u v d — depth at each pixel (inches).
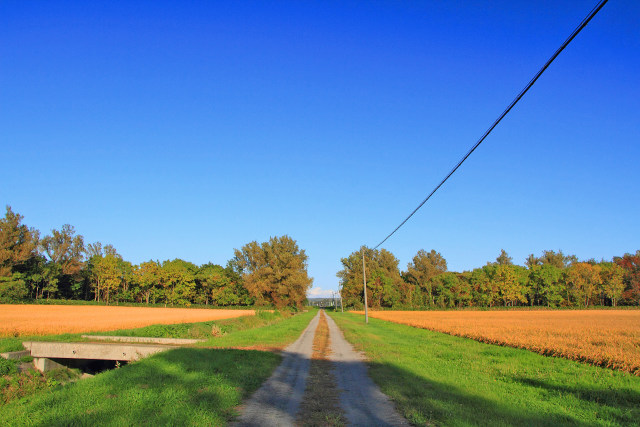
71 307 2955.2
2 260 3053.6
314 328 1611.7
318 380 490.0
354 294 4790.8
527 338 1011.9
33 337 954.7
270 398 389.1
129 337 965.2
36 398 390.3
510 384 491.2
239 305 4439.0
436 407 345.1
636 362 629.9
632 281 3939.5
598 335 1131.3
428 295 4943.4
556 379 536.7
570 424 318.3
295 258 3388.3
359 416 326.6
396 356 717.9
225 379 451.2
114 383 423.2
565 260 5128.0
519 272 4453.7
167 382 429.4
